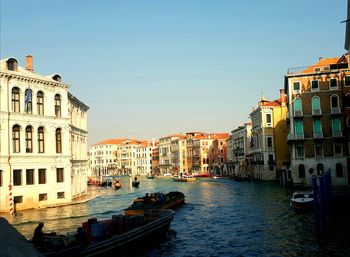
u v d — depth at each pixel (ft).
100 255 48.01
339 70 146.10
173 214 68.44
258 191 153.58
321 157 146.10
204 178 302.66
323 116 146.82
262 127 209.77
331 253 53.67
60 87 116.57
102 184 234.99
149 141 527.40
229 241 64.13
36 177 107.65
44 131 111.04
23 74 107.34
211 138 375.86
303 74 148.66
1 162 98.89
